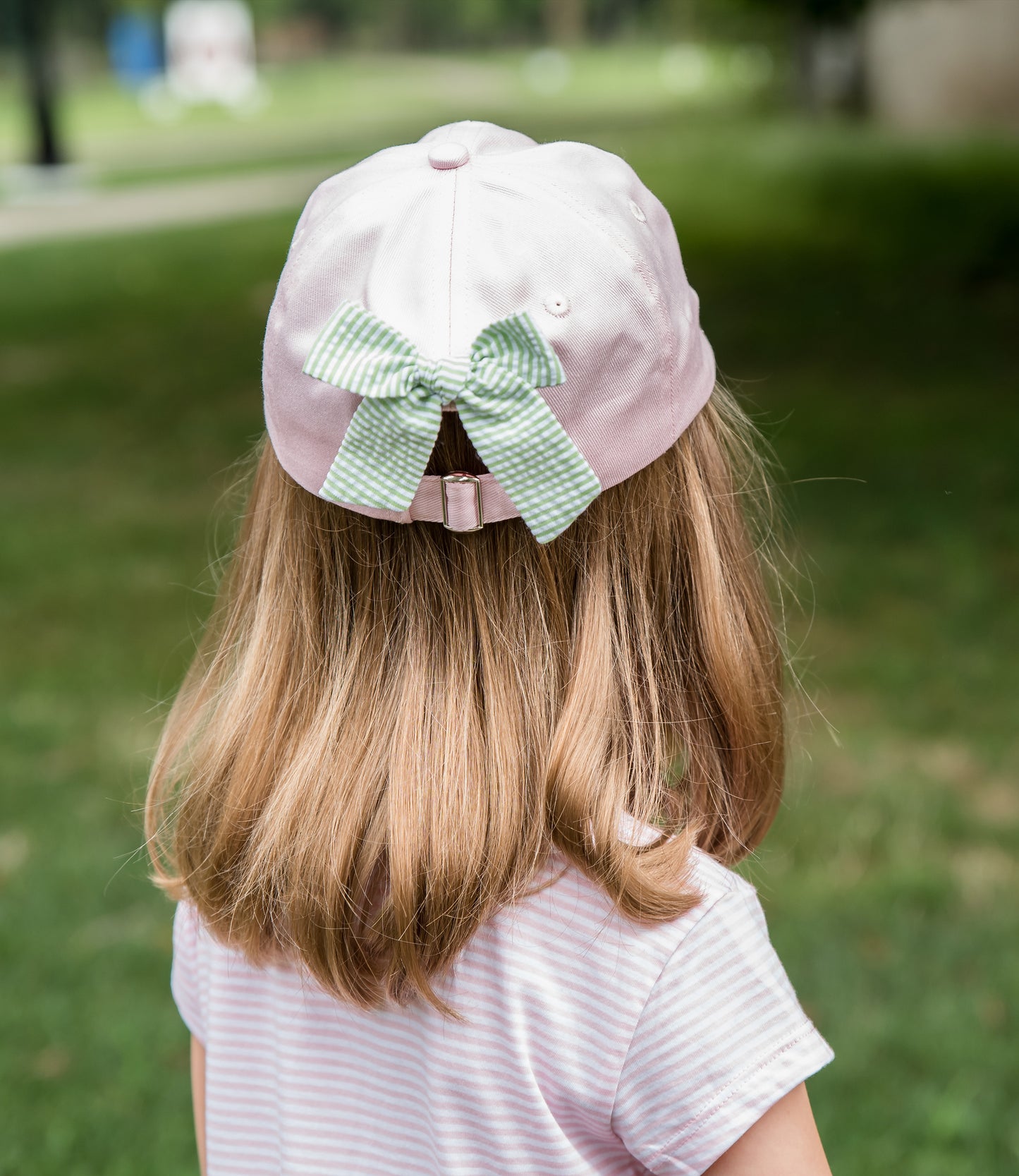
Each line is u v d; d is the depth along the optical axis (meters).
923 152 16.42
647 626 1.08
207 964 1.19
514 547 1.05
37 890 3.40
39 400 9.10
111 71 54.62
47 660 4.91
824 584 5.26
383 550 1.08
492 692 1.04
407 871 1.00
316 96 41.25
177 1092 2.75
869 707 4.27
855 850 3.46
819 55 22.00
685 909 0.98
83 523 6.52
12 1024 2.93
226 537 6.21
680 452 1.12
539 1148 1.00
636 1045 0.97
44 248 14.74
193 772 1.19
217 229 15.27
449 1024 1.02
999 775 3.82
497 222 1.01
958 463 6.73
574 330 1.00
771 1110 0.97
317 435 1.05
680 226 13.59
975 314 9.93
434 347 0.99
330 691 1.09
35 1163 2.58
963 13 18.16
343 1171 1.08
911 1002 2.88
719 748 1.16
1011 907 3.20
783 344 9.50
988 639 4.73
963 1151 2.50
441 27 67.69
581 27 64.81
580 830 1.00
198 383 9.38
